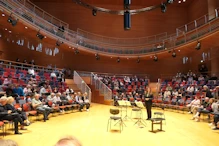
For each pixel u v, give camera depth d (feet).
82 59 65.31
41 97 29.07
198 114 26.43
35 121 23.66
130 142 15.78
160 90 50.85
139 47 64.69
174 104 37.50
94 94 49.34
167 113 34.27
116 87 49.32
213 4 47.73
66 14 66.39
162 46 55.88
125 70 68.33
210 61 51.06
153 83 57.77
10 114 17.24
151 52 58.70
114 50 63.46
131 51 63.10
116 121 25.07
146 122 24.86
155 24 68.33
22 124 18.63
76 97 35.06
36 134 17.54
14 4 35.29
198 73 53.57
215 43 44.83
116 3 66.85
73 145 2.83
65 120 24.99
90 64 66.03
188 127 22.13
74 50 58.80
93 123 23.44
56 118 26.30
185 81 47.47
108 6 67.46
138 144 15.28
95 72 65.51
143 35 67.92
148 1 65.77
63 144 2.83
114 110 20.66
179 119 27.68
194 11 62.08
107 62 67.82
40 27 41.83
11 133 17.62
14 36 46.39
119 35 67.82
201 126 22.77
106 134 18.25
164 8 29.76
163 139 16.88
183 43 47.62
